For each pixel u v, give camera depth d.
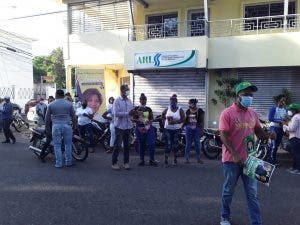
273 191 7.52
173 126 10.39
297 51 14.82
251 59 15.54
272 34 15.17
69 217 5.84
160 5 18.92
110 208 6.30
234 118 5.06
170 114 10.42
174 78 17.25
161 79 17.52
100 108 18.83
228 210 5.33
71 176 8.83
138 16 19.44
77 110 13.20
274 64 15.17
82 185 7.92
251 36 15.51
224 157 5.22
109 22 19.58
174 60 16.50
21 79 40.38
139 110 10.27
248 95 5.06
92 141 13.12
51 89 40.69
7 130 15.18
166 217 5.84
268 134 5.34
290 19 16.14
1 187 7.76
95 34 19.33
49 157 11.74
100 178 8.60
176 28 18.50
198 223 5.56
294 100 15.43
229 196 5.25
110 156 11.92
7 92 36.38
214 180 8.42
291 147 9.55
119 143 9.63
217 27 17.33
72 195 7.12
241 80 15.63
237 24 17.08
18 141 16.08
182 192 7.34
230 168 5.16
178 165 10.38
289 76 15.46
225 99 15.84
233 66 15.86
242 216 5.89
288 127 9.56
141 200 6.77
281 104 10.70
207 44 16.16
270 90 15.79
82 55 19.67
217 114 16.70
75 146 10.99
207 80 16.56
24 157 11.71
